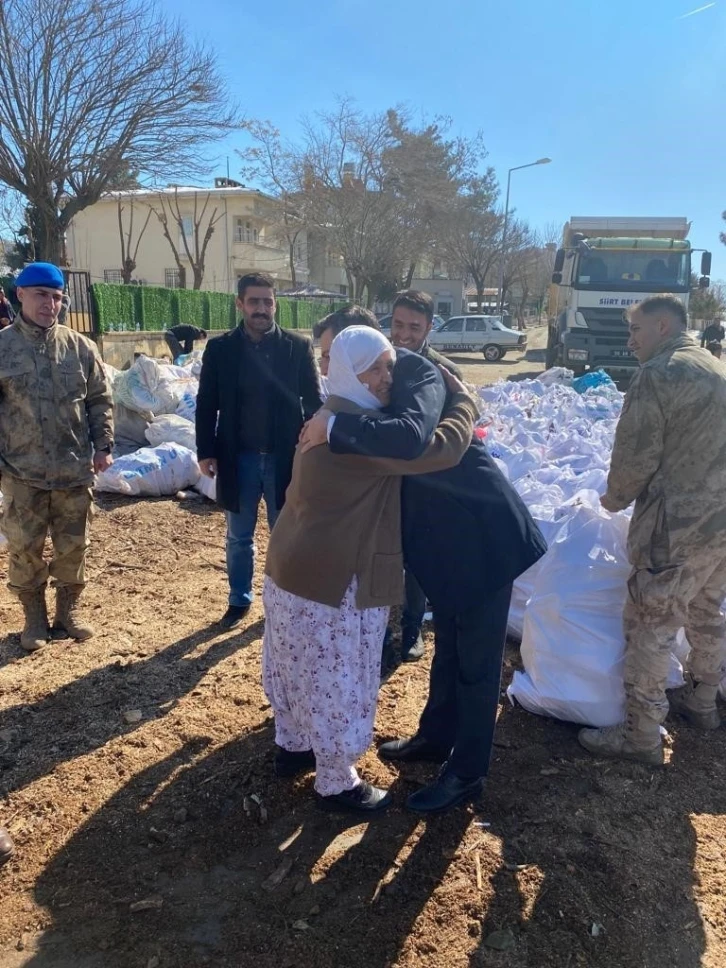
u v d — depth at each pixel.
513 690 3.59
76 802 2.92
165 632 4.32
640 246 17.05
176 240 46.31
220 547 5.73
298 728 2.90
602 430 7.55
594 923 2.38
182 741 3.30
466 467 2.75
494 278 62.75
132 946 2.31
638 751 3.18
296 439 4.24
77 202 22.64
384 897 2.48
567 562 3.45
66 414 3.96
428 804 2.84
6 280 13.43
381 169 33.22
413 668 3.97
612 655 3.30
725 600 3.79
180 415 8.06
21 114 20.19
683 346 3.13
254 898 2.49
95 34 19.89
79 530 4.14
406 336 3.59
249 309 4.10
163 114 21.45
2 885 2.54
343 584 2.56
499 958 2.26
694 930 2.38
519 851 2.69
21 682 3.77
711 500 3.00
